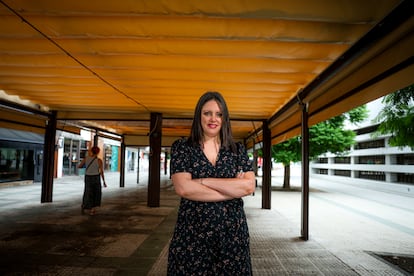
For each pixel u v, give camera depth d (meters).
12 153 14.66
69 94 6.44
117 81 5.22
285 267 3.75
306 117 5.38
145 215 7.04
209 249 1.43
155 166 8.40
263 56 3.80
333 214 7.98
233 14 2.63
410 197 13.64
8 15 2.92
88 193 6.95
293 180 25.91
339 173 31.42
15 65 4.40
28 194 10.82
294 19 2.69
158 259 3.95
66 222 6.12
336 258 4.12
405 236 5.54
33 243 4.60
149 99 6.71
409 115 4.20
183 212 1.51
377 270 3.67
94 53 3.90
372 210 9.06
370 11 2.52
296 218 7.19
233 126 10.88
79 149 23.16
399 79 2.61
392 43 2.71
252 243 4.87
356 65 3.43
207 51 3.72
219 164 1.54
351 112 13.84
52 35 3.35
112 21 3.00
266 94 5.86
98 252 4.22
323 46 3.45
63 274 3.41
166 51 3.76
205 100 1.61
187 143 1.60
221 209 1.48
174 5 2.56
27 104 7.41
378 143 24.55
